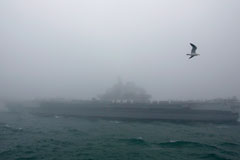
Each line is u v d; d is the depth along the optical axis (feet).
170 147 87.35
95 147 85.92
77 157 72.64
